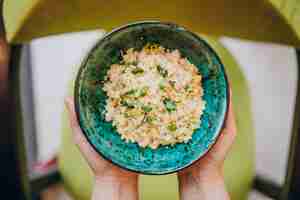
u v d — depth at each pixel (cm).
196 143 55
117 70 56
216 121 55
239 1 63
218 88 55
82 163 93
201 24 68
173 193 91
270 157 134
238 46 143
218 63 55
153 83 56
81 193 93
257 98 139
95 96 56
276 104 136
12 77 77
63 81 143
